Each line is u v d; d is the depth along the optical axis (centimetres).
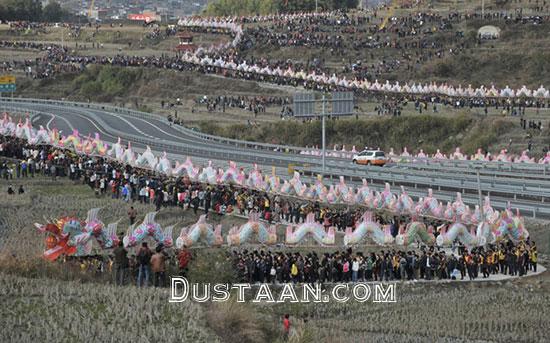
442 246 19038
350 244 18700
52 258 15288
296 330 13538
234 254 16800
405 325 14962
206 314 13088
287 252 18188
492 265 18125
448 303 16212
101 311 12788
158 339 12025
